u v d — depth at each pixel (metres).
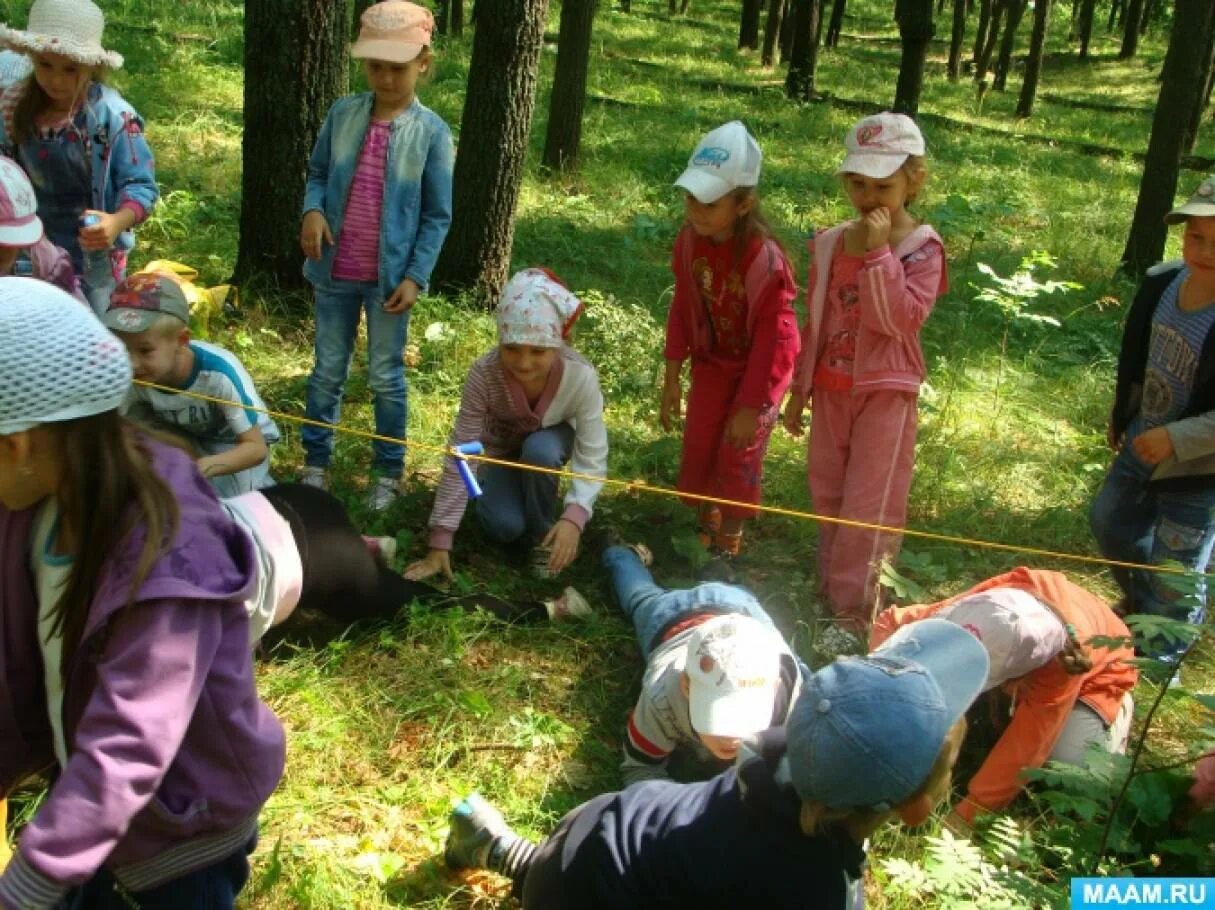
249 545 1.87
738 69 21.64
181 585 1.74
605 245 8.12
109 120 4.27
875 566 4.11
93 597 1.75
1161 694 3.01
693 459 4.53
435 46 16.12
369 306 4.48
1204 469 3.89
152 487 1.76
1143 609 4.22
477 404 4.16
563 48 9.64
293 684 3.47
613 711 3.65
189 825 1.93
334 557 3.61
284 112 5.86
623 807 2.36
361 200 4.40
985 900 2.78
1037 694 3.26
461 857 2.89
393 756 3.34
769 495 5.17
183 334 3.53
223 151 8.74
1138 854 3.13
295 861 2.88
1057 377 6.91
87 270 4.43
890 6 42.66
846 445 4.17
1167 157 8.71
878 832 3.16
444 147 4.43
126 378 1.74
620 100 15.29
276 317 6.03
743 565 4.63
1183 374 3.90
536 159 10.23
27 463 1.70
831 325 4.11
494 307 6.54
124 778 1.72
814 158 12.61
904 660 2.14
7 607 1.84
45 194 4.30
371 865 2.91
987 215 10.51
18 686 1.90
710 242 4.15
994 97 23.38
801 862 2.10
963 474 5.48
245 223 6.13
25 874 1.70
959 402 6.20
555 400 4.12
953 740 2.14
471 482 3.40
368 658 3.66
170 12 14.61
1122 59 32.28
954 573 4.72
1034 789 3.39
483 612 3.87
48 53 4.00
